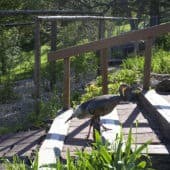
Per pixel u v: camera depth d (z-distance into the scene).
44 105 10.66
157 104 8.12
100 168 5.29
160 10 26.05
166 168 6.29
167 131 6.98
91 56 14.73
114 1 25.73
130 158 5.36
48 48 22.59
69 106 9.38
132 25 19.97
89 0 25.66
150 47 9.27
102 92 9.66
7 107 12.58
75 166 5.39
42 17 10.49
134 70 13.29
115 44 9.14
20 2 19.86
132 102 9.34
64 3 24.84
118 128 7.54
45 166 5.54
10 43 16.80
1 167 6.71
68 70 9.29
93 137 7.16
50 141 7.30
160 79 12.40
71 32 15.51
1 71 16.20
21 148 7.74
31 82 15.78
